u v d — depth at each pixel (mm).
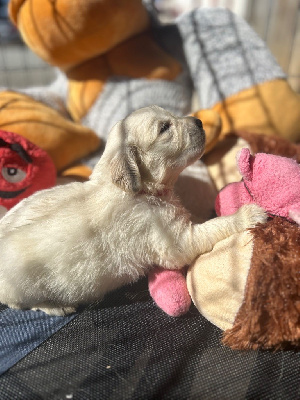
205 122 443
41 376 292
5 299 360
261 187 315
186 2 1057
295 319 264
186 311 339
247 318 273
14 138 413
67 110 567
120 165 324
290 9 821
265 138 441
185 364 295
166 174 352
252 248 289
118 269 345
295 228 293
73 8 437
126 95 512
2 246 343
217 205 362
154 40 542
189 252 338
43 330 338
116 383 282
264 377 281
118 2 454
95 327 339
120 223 333
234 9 912
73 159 493
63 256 328
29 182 418
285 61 823
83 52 489
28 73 928
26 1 466
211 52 521
